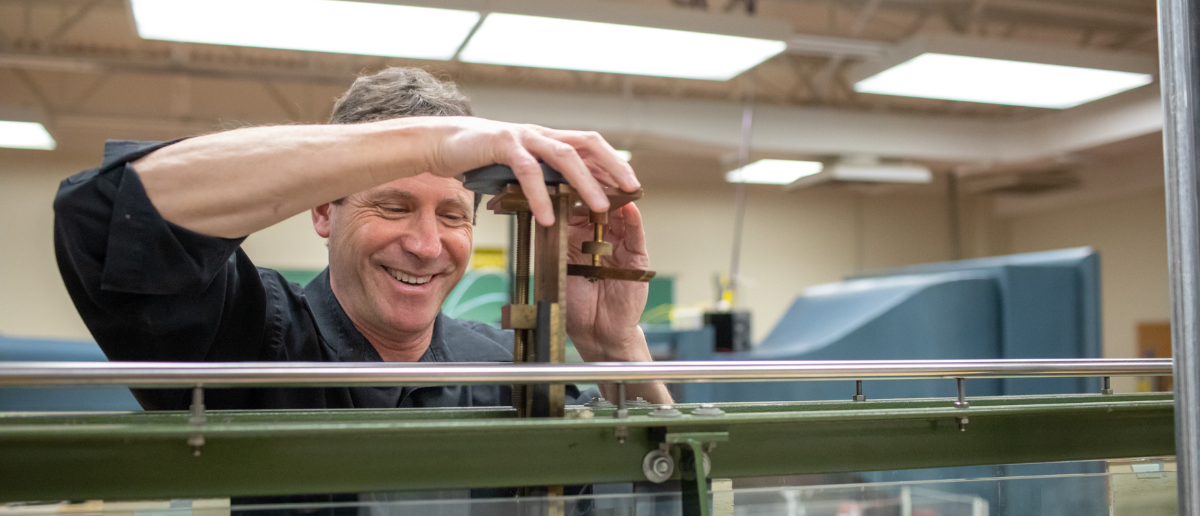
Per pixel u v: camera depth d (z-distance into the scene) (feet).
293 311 3.27
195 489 1.77
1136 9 16.53
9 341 7.79
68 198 2.03
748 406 2.20
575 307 2.77
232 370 1.70
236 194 2.02
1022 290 8.63
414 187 3.08
